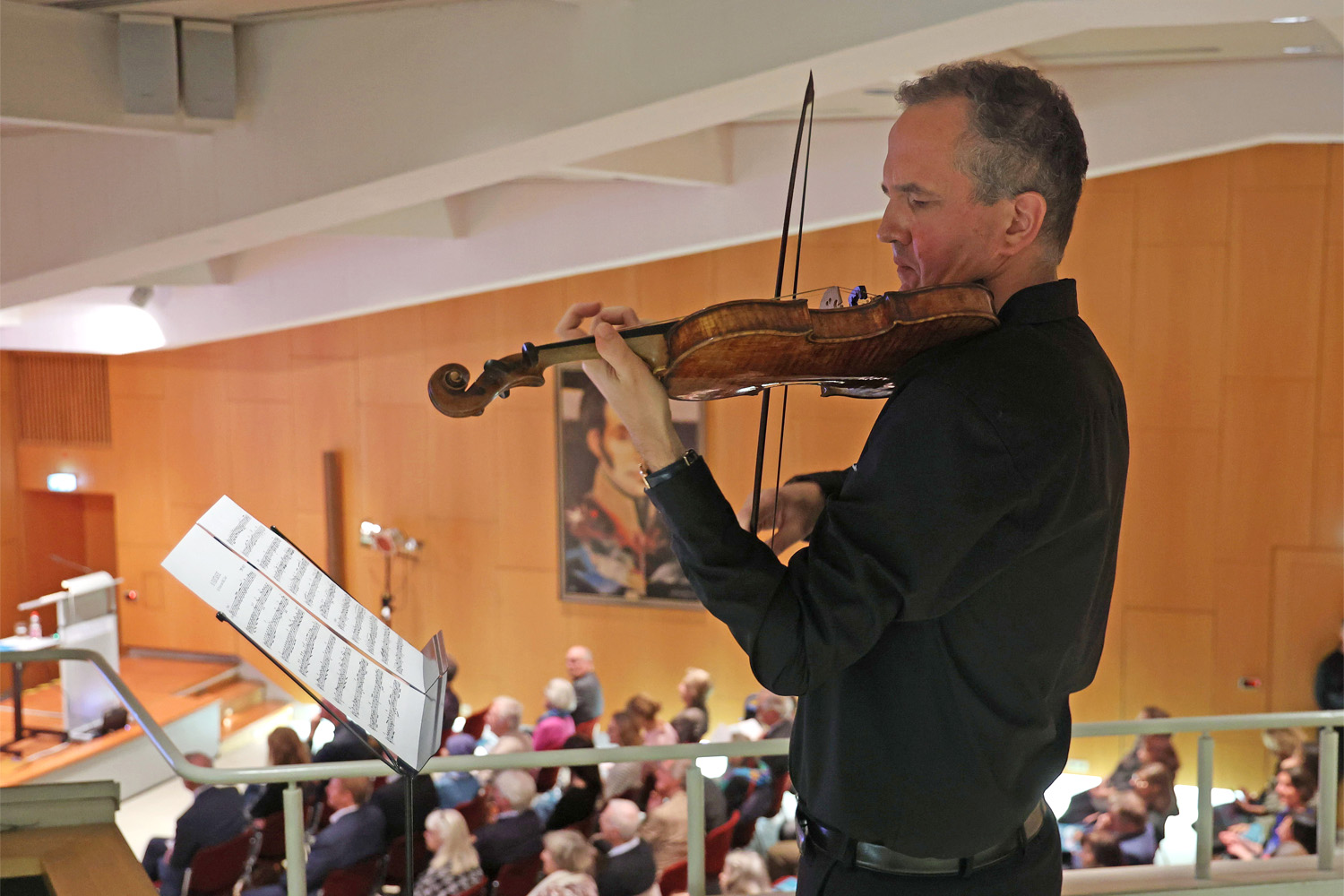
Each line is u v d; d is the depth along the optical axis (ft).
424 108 10.80
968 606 3.35
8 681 31.37
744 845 16.80
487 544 28.68
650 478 3.22
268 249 24.67
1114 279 23.40
